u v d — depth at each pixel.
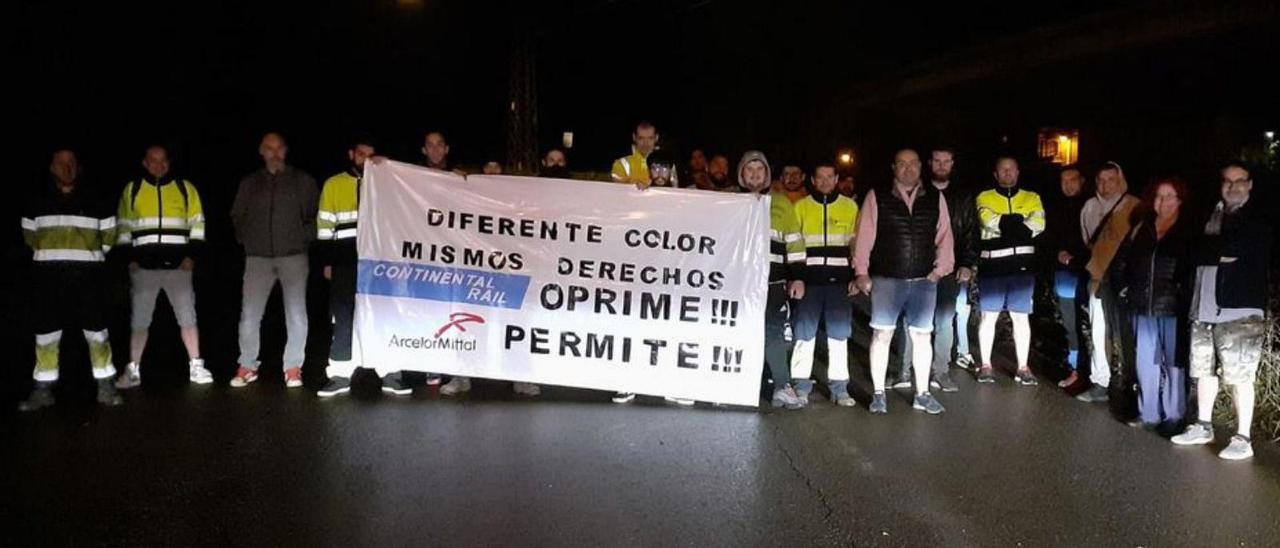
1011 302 7.91
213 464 5.60
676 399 7.12
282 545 4.52
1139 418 6.78
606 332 7.06
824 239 7.07
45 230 6.62
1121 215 7.23
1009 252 7.84
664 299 7.01
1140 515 5.04
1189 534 4.80
